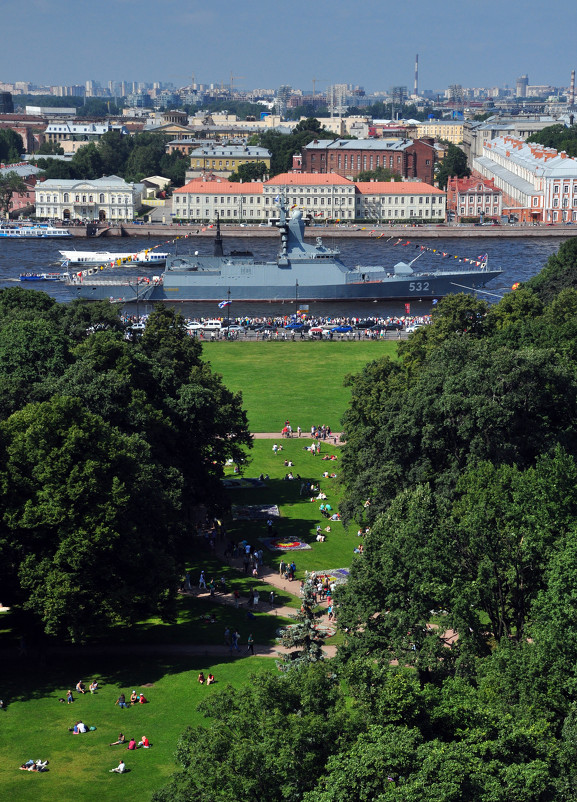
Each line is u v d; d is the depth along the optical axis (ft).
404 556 342.64
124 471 422.41
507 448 451.12
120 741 340.80
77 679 388.57
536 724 265.34
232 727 263.70
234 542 538.88
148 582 405.80
